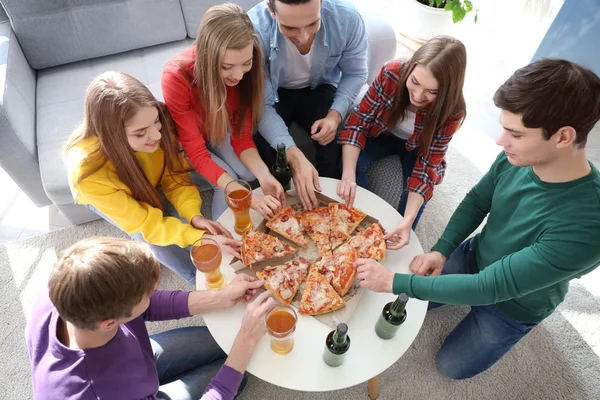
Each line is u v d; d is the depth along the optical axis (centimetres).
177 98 137
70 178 120
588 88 77
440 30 267
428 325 163
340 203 129
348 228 124
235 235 128
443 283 103
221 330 105
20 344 156
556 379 151
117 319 79
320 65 167
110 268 74
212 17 119
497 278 99
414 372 151
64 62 198
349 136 157
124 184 128
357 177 169
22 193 203
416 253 123
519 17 270
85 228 190
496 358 135
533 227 102
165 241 130
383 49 194
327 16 150
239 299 108
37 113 179
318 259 119
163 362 123
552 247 93
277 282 108
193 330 130
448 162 224
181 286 174
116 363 85
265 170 145
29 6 176
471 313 138
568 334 162
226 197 117
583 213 90
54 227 192
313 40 155
